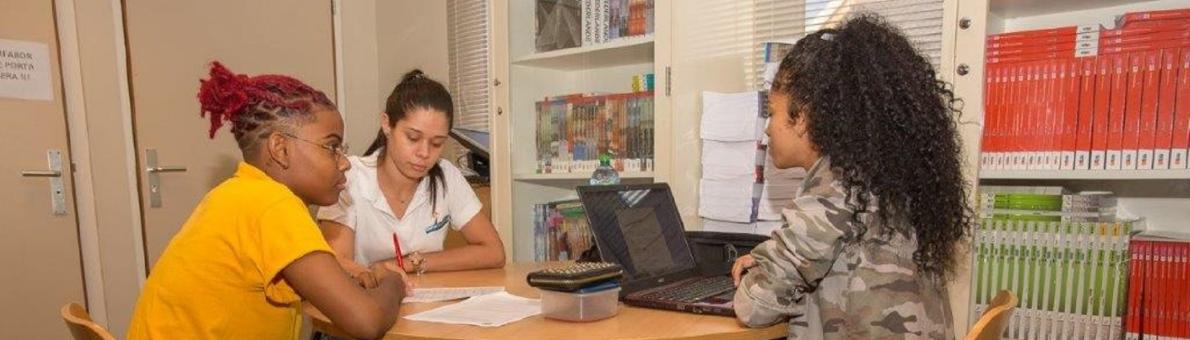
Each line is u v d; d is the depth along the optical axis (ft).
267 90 3.72
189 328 3.61
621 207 4.69
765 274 3.44
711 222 6.44
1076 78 4.86
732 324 3.54
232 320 3.64
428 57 10.60
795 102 3.68
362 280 4.14
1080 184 5.71
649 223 4.82
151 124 9.15
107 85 8.77
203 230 3.61
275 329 3.85
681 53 6.53
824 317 3.54
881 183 3.44
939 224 3.61
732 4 6.50
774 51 5.85
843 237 3.37
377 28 11.70
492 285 4.89
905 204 3.50
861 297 3.43
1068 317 4.96
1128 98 4.68
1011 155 5.17
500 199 8.00
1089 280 4.86
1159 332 4.73
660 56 6.64
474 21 8.84
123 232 8.98
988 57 5.23
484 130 8.70
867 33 3.60
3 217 8.05
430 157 5.57
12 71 8.03
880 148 3.44
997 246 5.20
